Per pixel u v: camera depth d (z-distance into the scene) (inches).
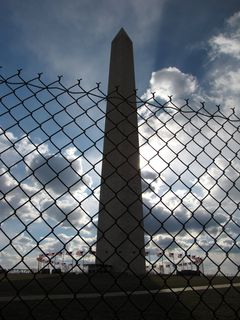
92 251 90.3
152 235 101.7
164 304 361.7
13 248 83.0
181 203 104.7
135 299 379.6
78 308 337.4
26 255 83.7
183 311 340.5
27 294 358.6
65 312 323.0
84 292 394.3
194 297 397.4
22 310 319.6
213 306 369.4
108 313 329.1
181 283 417.1
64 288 364.8
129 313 331.0
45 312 315.6
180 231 101.7
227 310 354.0
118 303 368.8
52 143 96.0
